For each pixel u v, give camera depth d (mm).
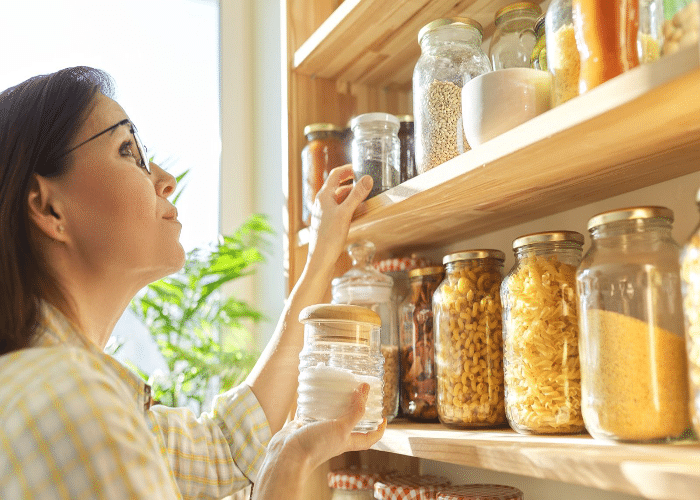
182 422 974
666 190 821
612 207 897
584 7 615
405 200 854
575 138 604
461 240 1184
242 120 2041
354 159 1029
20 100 734
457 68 870
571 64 666
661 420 613
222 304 1855
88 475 462
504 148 657
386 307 1099
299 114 1257
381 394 798
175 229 845
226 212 1979
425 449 784
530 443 688
